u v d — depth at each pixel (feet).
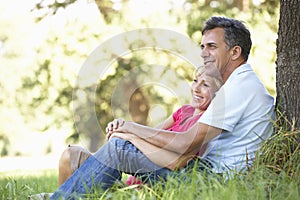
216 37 16.65
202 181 13.84
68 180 15.28
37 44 55.98
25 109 65.72
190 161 15.81
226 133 15.97
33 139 80.69
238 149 16.01
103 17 50.37
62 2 43.04
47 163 65.87
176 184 14.35
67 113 56.39
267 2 41.60
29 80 57.82
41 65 54.49
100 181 15.21
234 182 14.01
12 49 70.08
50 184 23.17
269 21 43.60
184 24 47.11
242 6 44.93
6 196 16.96
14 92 65.82
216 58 16.66
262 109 16.12
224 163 15.60
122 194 14.33
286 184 14.38
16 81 64.59
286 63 17.31
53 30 52.49
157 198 14.38
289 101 17.10
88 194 14.49
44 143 80.94
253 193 13.76
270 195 13.96
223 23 16.67
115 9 50.24
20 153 81.56
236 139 16.02
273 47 43.93
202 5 47.03
